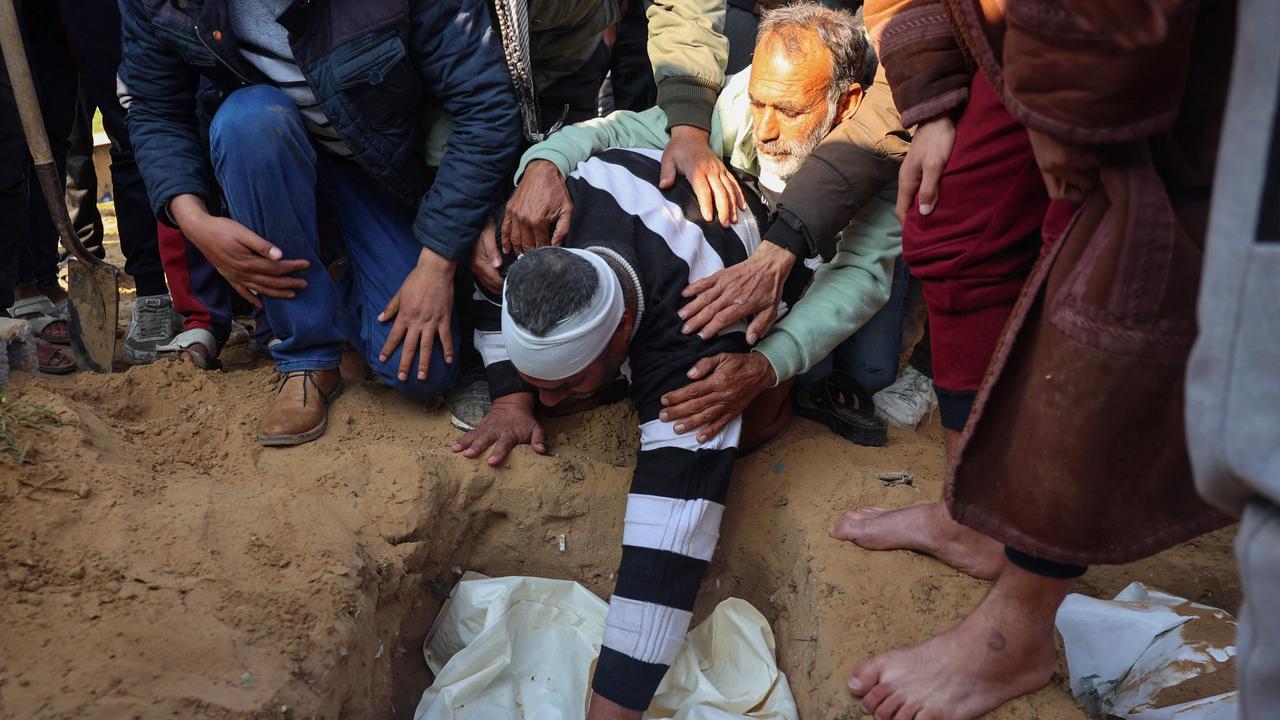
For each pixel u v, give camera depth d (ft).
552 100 10.19
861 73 8.08
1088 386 4.82
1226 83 4.45
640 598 7.04
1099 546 5.26
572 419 9.11
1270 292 3.11
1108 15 3.55
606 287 7.02
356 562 7.09
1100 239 4.81
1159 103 4.33
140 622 5.95
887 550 7.68
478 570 8.72
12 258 10.03
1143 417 4.82
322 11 7.68
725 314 7.35
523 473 8.46
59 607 5.92
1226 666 6.59
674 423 7.32
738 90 8.43
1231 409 3.22
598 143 8.49
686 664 8.03
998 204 6.24
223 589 6.44
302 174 8.14
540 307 6.84
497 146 8.25
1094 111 4.38
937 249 6.57
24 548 6.15
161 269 10.61
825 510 8.17
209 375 9.04
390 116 8.20
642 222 7.70
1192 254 4.56
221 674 5.91
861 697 6.58
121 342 11.56
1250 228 3.17
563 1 8.91
